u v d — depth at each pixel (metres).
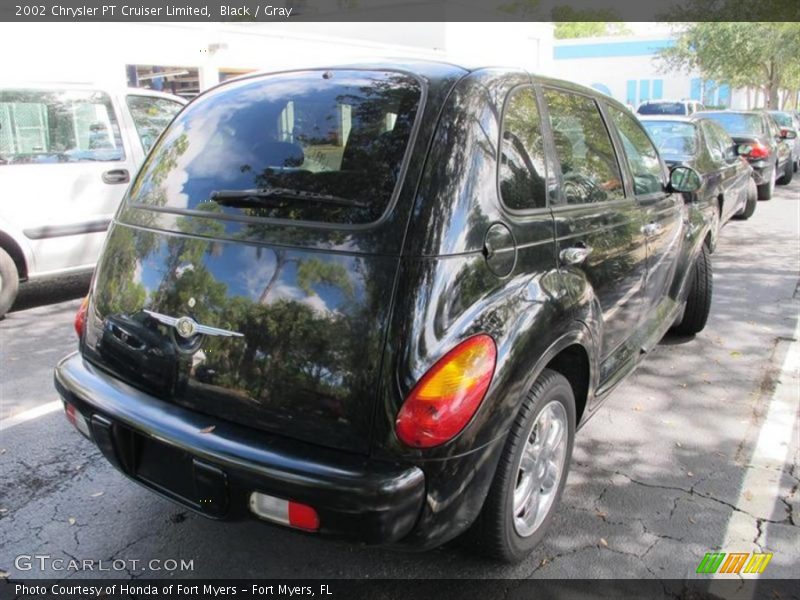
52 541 2.95
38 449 3.71
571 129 3.18
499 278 2.41
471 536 2.62
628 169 3.73
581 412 3.12
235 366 2.32
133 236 2.71
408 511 2.14
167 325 2.47
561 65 39.88
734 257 8.26
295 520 2.17
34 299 6.66
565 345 2.67
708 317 5.83
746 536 2.99
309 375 2.21
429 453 2.15
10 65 10.87
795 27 25.42
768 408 4.21
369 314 2.17
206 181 2.65
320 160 2.48
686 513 3.15
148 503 3.22
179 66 13.64
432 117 2.41
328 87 2.71
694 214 4.83
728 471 3.51
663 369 4.83
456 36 21.94
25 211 5.89
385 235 2.22
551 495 2.90
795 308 6.21
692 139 7.84
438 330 2.18
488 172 2.46
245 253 2.38
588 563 2.82
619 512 3.16
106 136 6.46
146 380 2.54
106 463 3.58
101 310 2.73
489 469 2.36
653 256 3.83
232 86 3.04
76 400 2.61
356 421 2.16
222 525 3.07
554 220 2.78
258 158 2.61
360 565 2.81
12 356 5.11
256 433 2.29
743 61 27.50
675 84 36.91
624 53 37.72
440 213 2.26
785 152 14.93
